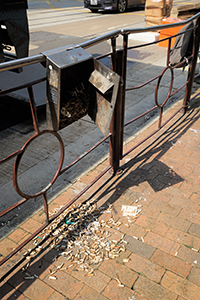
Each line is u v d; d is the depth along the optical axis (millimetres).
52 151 3947
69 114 1950
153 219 2537
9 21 4207
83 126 4617
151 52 8602
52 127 1974
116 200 2777
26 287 2006
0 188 3250
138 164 3305
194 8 9242
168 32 8758
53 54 1666
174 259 2162
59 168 2180
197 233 2385
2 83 6332
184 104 4383
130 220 2533
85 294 1940
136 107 5102
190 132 3945
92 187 2988
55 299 1920
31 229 2514
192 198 2768
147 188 2914
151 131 4098
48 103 1853
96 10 17438
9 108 5090
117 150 2936
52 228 2479
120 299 1897
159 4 9680
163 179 3041
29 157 3828
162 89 5832
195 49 3850
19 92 5684
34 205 2865
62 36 11195
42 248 2301
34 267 2146
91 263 2156
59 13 17672
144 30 2471
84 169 3367
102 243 2309
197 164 3266
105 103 1896
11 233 2482
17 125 4738
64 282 2027
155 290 1944
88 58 1792
